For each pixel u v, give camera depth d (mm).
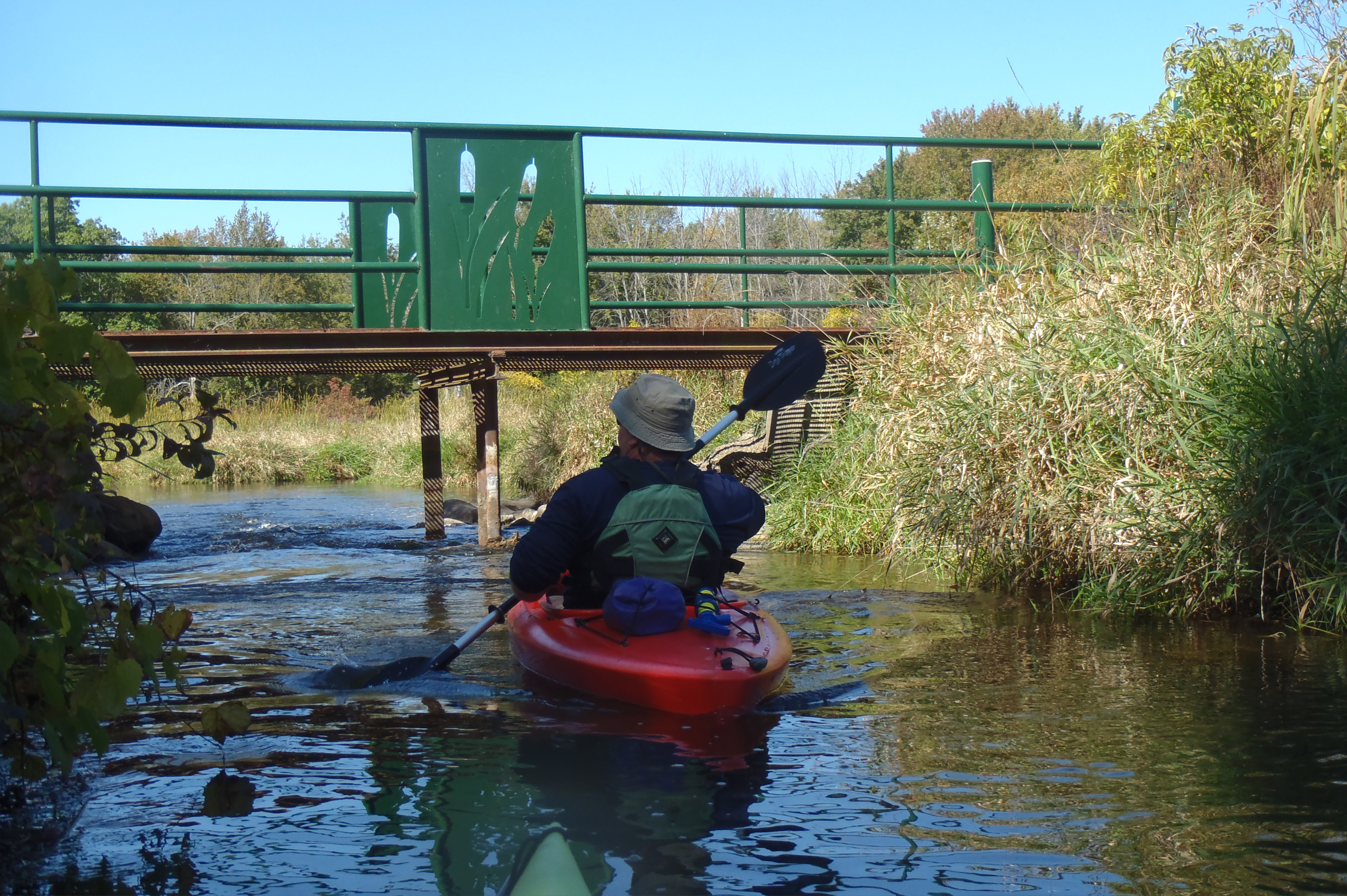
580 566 4152
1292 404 5098
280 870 2227
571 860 1548
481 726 3367
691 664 3576
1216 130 8359
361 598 6055
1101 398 5836
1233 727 3248
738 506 4156
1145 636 4750
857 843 2354
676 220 18281
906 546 6891
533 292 8172
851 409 8273
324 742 3188
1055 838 2371
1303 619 4879
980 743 3125
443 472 17125
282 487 16875
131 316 28562
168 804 2633
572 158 8203
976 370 6535
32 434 2098
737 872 2205
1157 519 5289
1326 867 2193
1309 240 6555
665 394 3955
